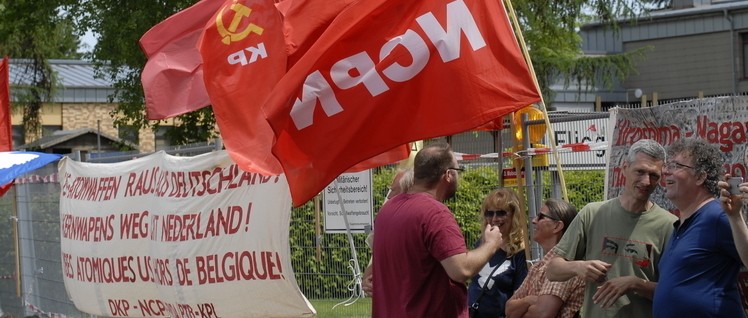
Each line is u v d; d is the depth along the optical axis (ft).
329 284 33.94
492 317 21.33
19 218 43.16
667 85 110.52
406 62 21.26
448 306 18.43
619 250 17.87
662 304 16.51
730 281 16.29
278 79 24.93
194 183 28.91
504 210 21.52
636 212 17.93
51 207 40.29
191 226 28.86
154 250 30.58
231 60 25.44
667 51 110.32
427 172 18.98
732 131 18.76
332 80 21.33
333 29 21.25
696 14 107.76
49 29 79.82
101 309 33.94
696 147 16.51
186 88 29.48
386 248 18.80
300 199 21.45
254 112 25.18
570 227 18.61
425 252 18.33
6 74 45.24
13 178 38.83
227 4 25.70
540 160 25.25
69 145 93.56
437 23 21.22
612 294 17.33
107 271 33.14
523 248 21.61
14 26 80.12
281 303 26.96
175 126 80.23
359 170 25.90
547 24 81.25
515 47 20.97
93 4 73.51
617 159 21.04
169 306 30.30
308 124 21.38
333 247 33.91
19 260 43.55
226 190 27.89
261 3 25.27
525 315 19.36
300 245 34.47
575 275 17.74
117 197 32.73
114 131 110.42
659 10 111.14
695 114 19.44
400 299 18.54
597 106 33.58
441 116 21.12
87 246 34.17
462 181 31.45
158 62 29.68
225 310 28.22
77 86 108.06
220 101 25.43
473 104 20.98
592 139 26.48
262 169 24.70
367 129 21.36
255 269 27.20
